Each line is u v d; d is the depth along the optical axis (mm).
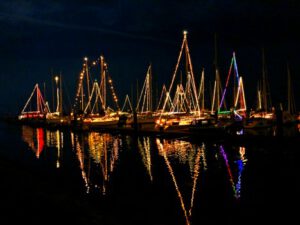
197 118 58625
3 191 20031
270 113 69312
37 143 56969
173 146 44406
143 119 76125
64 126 88625
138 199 20344
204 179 25281
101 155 39875
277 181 23891
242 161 31828
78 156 39844
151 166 31312
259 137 39312
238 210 17984
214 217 17047
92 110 93750
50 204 17594
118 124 73688
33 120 120312
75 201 19047
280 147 36594
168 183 24359
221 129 49969
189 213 17656
